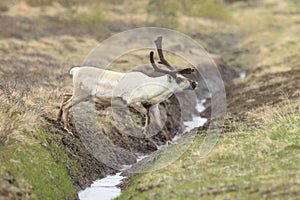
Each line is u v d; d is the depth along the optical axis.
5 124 37.25
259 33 118.19
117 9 122.62
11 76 61.97
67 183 38.06
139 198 33.34
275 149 38.44
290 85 67.81
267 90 68.25
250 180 32.50
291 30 118.75
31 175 34.78
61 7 114.56
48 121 44.31
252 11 146.88
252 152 38.62
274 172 33.62
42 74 64.56
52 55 81.06
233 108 63.06
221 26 121.56
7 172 33.09
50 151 39.91
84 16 105.50
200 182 33.69
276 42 106.31
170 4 121.25
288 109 52.25
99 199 38.19
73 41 92.38
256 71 84.94
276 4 156.62
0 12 108.06
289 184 30.70
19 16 105.69
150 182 35.56
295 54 91.94
